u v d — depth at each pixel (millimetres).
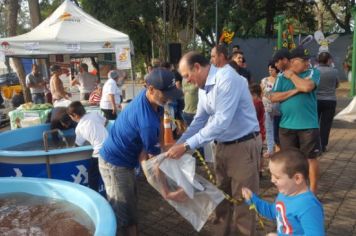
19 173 4254
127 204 3135
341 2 23750
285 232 2168
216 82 2840
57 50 7898
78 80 11750
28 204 2947
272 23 23547
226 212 3391
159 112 2986
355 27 14680
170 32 20781
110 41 8070
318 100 6238
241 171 3076
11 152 4207
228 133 3066
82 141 4477
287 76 4082
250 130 3070
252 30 23922
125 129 2922
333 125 9164
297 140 4199
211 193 2814
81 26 8367
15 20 13125
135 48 21984
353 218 4102
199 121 3176
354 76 15086
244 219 3133
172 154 2744
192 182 2717
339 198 4641
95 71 11742
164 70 2803
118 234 3152
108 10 19922
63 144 5547
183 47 20625
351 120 9508
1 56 7781
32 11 12812
